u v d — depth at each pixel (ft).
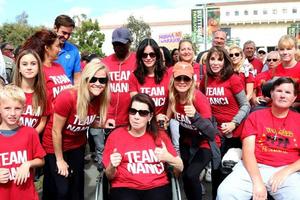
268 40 199.00
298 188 11.30
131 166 11.73
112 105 15.97
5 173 10.63
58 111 12.03
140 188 11.56
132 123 11.84
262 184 11.48
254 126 12.30
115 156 11.43
